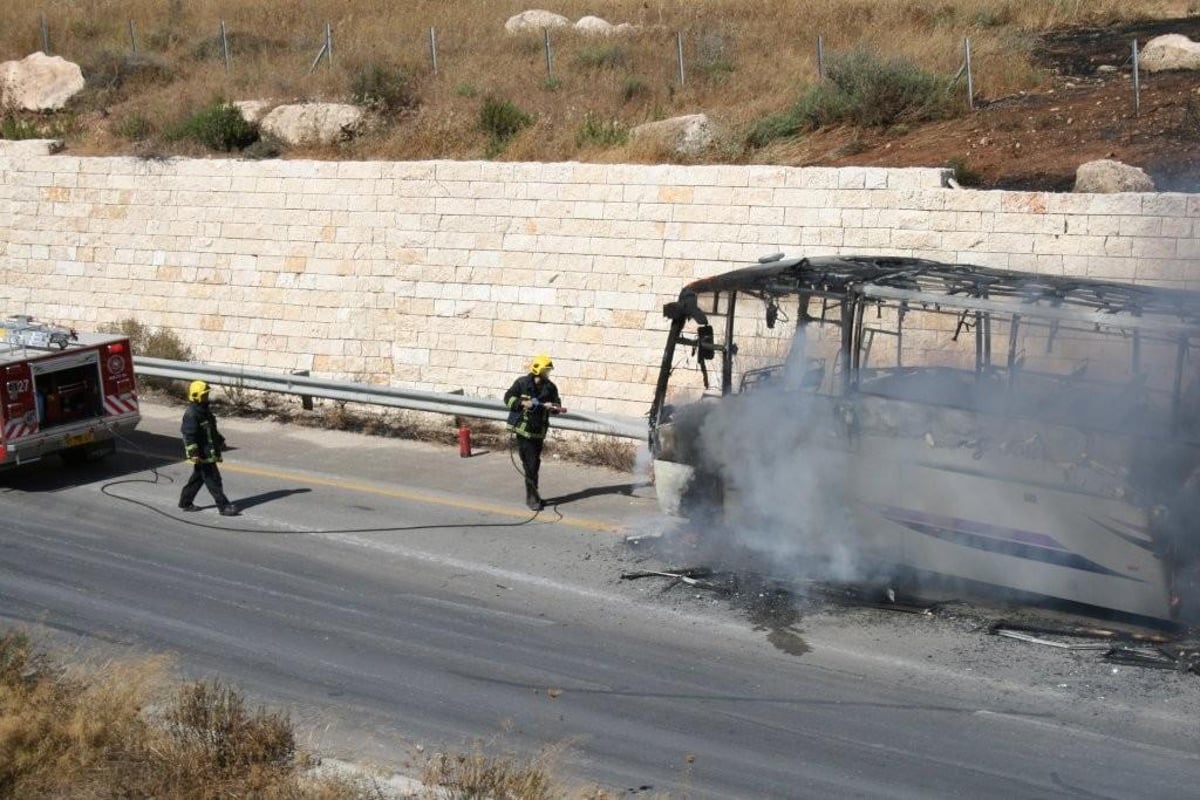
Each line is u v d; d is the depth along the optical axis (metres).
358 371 53.06
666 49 68.25
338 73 67.56
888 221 43.12
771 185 44.94
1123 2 71.88
